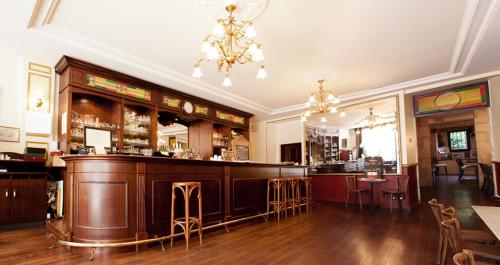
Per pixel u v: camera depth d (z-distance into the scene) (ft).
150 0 11.59
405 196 22.59
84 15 12.64
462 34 14.37
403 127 23.43
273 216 19.52
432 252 11.36
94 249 10.80
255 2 11.62
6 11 11.84
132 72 18.58
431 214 19.74
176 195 13.39
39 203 15.89
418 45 15.83
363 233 14.64
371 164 25.48
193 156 19.84
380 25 13.64
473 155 47.91
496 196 21.18
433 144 51.80
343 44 15.62
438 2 11.84
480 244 8.65
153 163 12.57
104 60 16.71
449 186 34.06
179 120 26.00
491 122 20.85
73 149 16.88
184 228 12.08
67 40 14.57
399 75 20.71
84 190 11.60
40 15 12.43
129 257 10.76
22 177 15.51
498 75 20.11
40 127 17.15
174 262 10.25
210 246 12.30
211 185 15.33
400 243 12.69
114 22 13.25
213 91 23.81
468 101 21.95
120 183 11.60
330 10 12.36
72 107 17.83
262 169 19.52
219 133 28.99
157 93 21.26
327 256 11.00
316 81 21.79
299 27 13.75
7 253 11.09
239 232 14.92
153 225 12.30
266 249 11.89
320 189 29.19
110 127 18.52
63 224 14.10
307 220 18.28
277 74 20.29
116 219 11.39
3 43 14.69
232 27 12.84
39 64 17.44
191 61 17.92
